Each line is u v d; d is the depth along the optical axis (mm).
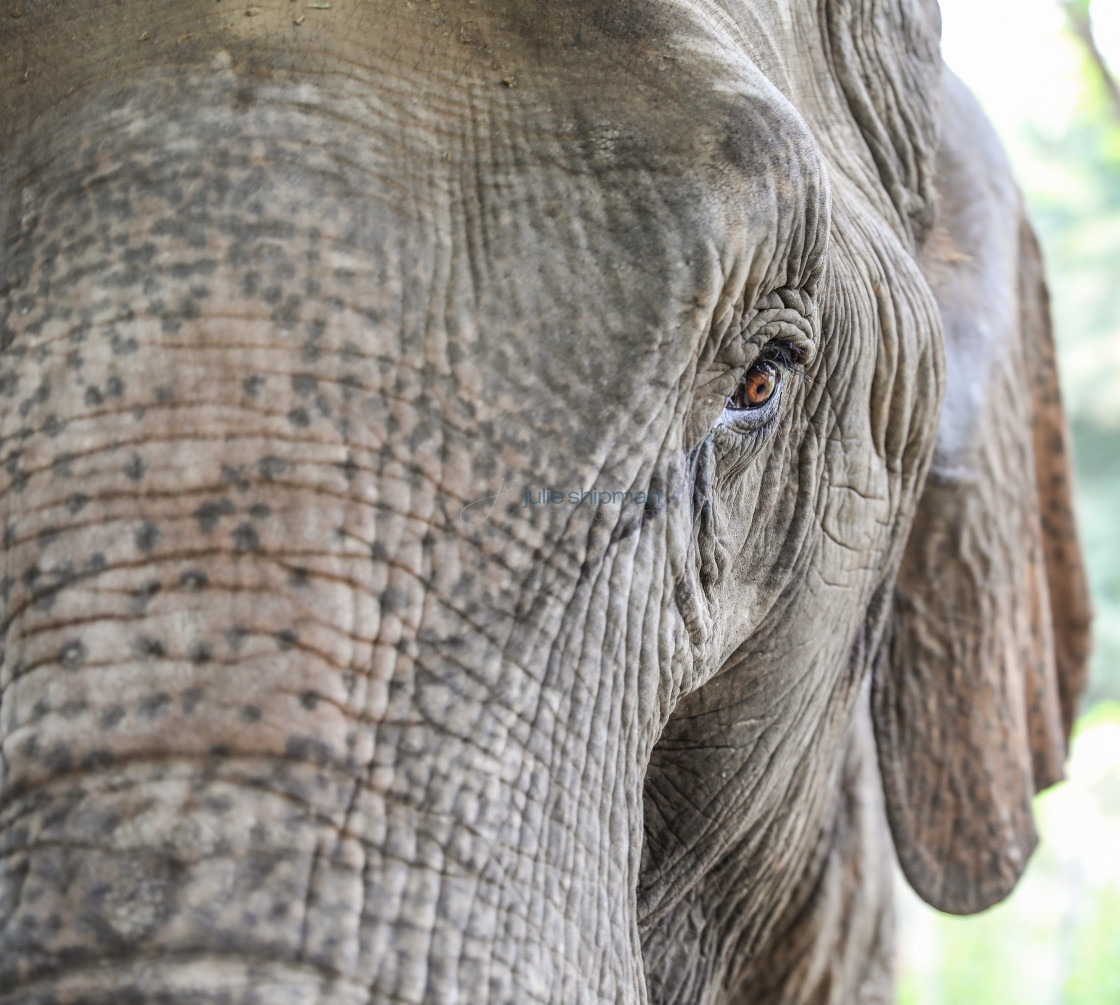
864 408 2293
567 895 1959
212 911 1840
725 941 2408
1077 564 2873
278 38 1963
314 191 1926
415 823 1896
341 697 1882
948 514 2510
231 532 1881
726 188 1989
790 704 2297
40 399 1904
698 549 2070
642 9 2016
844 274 2246
